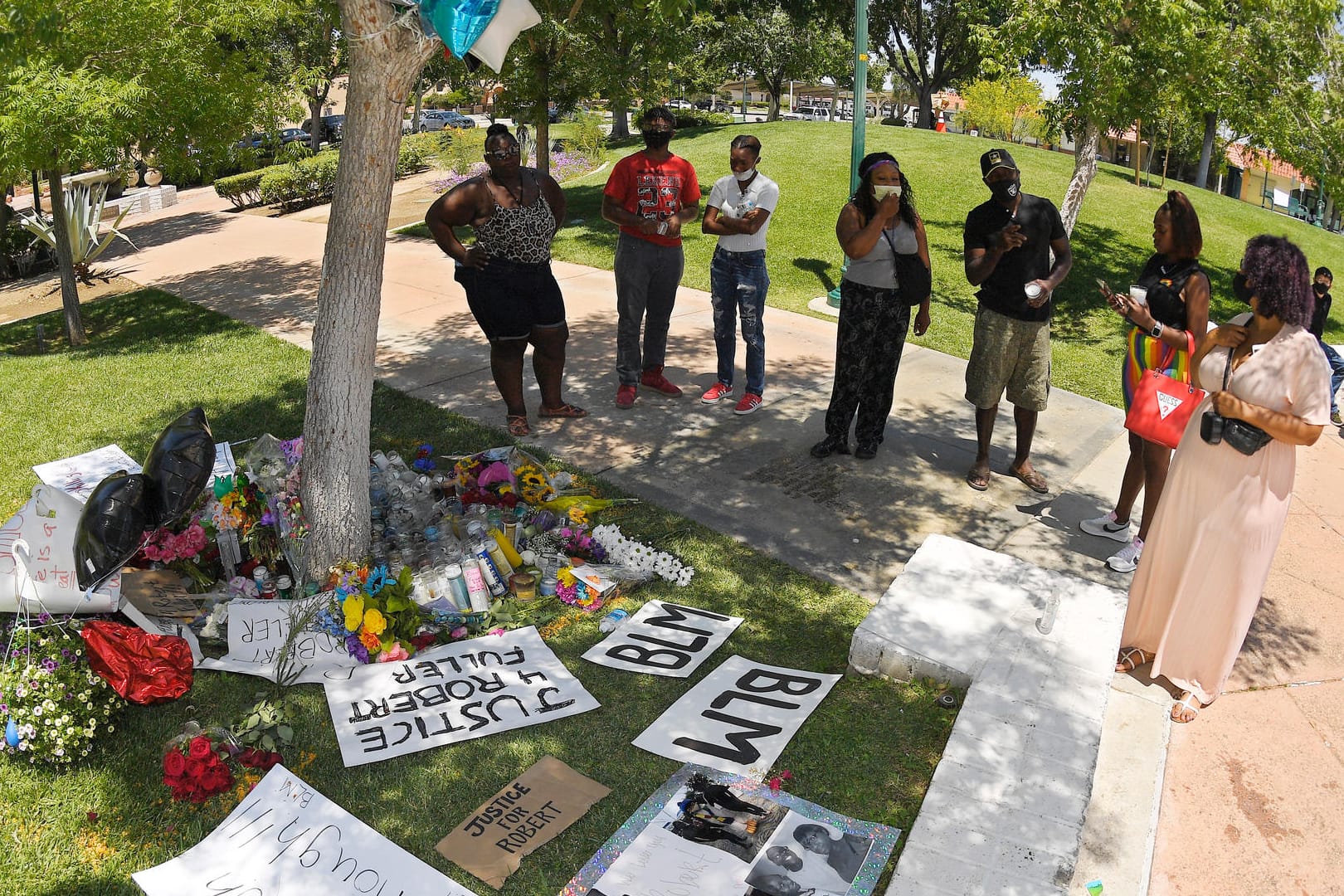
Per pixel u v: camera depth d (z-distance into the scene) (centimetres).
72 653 386
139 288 1259
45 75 829
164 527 449
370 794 355
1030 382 588
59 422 722
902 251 598
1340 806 367
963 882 302
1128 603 444
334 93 4606
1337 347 1033
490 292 635
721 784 355
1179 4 804
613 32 1371
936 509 591
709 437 688
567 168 2055
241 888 314
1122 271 1231
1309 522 605
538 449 658
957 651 410
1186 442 410
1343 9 811
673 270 718
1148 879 332
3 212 1516
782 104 6744
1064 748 353
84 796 354
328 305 449
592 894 309
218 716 396
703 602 488
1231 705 425
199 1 998
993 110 3017
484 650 438
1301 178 947
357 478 475
